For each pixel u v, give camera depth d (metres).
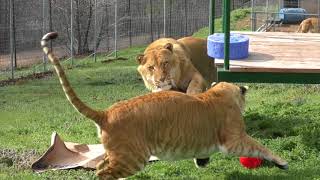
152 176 8.02
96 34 35.34
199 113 7.13
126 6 37.84
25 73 26.86
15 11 32.75
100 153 9.01
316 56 8.86
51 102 18.02
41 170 8.62
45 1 33.41
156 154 6.98
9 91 21.31
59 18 36.25
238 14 36.09
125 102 6.94
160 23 37.84
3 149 10.20
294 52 9.15
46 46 6.56
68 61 31.34
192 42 11.28
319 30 24.91
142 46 36.00
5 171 8.69
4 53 32.50
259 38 10.27
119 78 23.91
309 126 10.08
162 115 6.89
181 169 8.30
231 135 7.32
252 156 7.46
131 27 37.62
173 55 9.91
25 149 10.26
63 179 8.00
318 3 28.25
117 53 33.31
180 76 10.06
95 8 33.81
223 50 8.62
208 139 7.23
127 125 6.73
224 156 8.78
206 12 38.00
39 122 13.95
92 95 19.39
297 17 29.75
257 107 12.72
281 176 7.75
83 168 8.58
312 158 8.54
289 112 11.45
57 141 9.23
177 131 6.97
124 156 6.70
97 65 29.44
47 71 27.19
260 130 10.27
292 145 9.12
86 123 12.87
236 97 7.57
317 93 16.31
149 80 9.92
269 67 8.16
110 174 6.68
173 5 37.94
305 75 8.16
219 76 8.28
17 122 14.30
